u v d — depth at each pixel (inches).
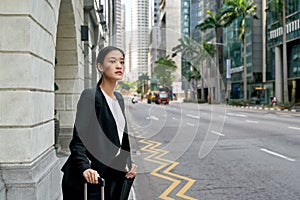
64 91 263.6
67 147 248.2
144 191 187.0
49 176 153.0
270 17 1637.6
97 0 431.5
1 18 140.3
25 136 138.9
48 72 173.0
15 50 139.8
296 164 269.0
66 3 262.7
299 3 1337.4
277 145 366.0
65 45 281.6
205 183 215.6
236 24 1955.0
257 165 267.7
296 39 1381.6
